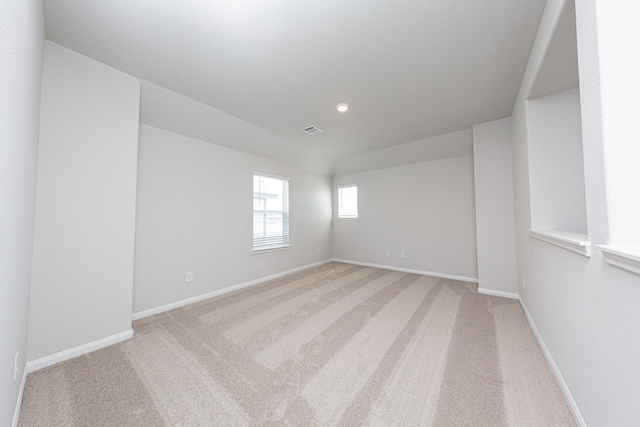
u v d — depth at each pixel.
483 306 2.67
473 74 2.10
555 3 1.25
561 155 1.89
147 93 2.28
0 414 0.87
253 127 3.26
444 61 1.92
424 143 3.84
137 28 1.56
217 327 2.22
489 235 3.08
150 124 2.62
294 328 2.18
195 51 1.79
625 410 0.77
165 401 1.30
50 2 1.36
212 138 3.16
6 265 0.88
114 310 1.94
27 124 1.13
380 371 1.55
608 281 0.88
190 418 1.19
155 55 1.83
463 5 1.41
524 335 2.00
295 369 1.58
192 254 2.97
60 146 1.69
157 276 2.64
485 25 1.56
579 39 1.06
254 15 1.46
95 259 1.85
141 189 2.54
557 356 1.45
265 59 1.89
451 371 1.54
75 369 1.58
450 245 4.00
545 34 1.42
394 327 2.18
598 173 0.93
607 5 0.90
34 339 1.57
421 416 1.19
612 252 0.78
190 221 2.96
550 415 1.19
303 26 1.55
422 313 2.50
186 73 2.06
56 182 1.67
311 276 4.18
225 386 1.42
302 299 2.98
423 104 2.64
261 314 2.52
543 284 1.75
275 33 1.61
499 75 2.11
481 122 3.11
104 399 1.32
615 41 0.88
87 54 1.81
